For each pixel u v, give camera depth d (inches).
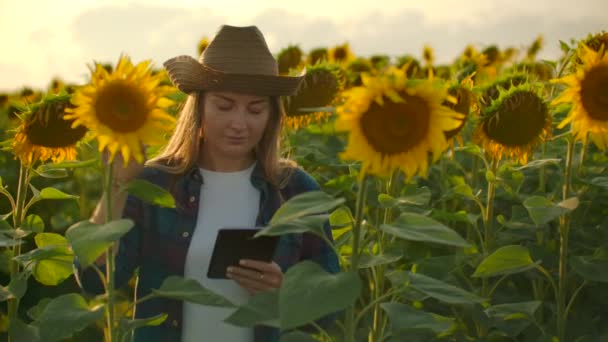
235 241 121.1
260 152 139.8
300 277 94.7
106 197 113.8
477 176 217.9
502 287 193.6
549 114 155.6
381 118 95.3
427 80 95.0
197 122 137.1
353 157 95.7
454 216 177.3
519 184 197.0
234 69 134.7
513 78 163.2
